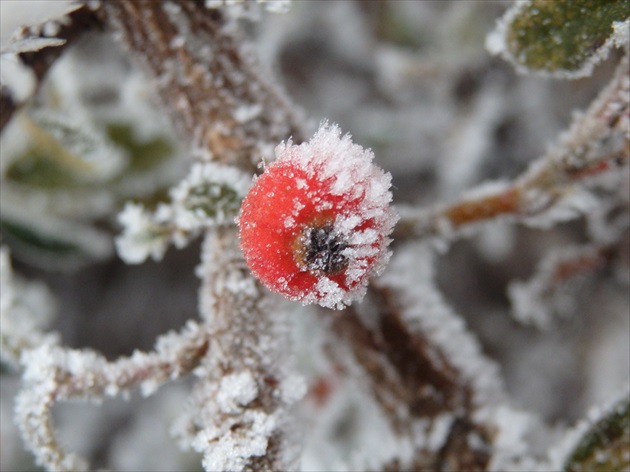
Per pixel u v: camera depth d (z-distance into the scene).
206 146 0.06
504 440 0.07
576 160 0.06
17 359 0.07
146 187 0.10
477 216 0.07
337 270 0.05
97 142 0.08
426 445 0.07
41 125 0.08
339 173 0.05
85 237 0.10
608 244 0.10
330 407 0.09
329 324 0.07
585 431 0.06
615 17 0.06
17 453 0.10
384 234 0.05
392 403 0.07
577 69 0.06
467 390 0.07
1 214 0.10
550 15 0.06
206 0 0.06
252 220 0.05
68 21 0.06
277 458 0.06
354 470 0.07
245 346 0.06
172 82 0.06
